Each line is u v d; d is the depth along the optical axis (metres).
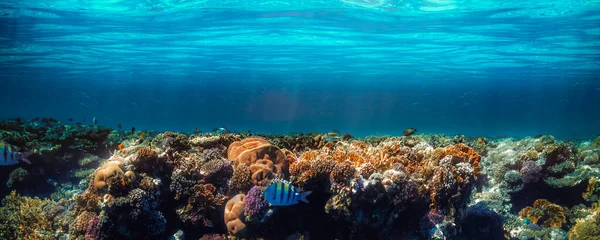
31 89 83.19
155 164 6.57
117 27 21.16
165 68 41.62
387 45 26.73
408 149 7.71
